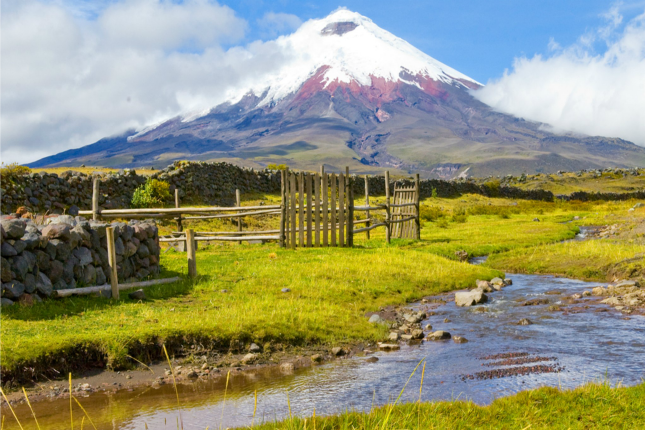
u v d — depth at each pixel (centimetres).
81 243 1303
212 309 1249
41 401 798
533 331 1177
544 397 718
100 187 3192
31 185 2752
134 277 1520
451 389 821
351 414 669
